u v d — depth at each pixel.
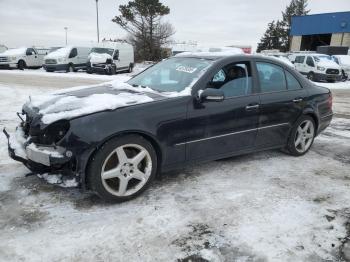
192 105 3.87
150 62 39.94
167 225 3.16
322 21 40.88
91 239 2.91
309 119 5.20
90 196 3.65
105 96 3.72
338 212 3.51
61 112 3.37
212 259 2.71
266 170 4.59
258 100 4.46
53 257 2.67
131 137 3.47
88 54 25.67
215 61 4.27
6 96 10.60
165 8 41.12
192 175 4.31
